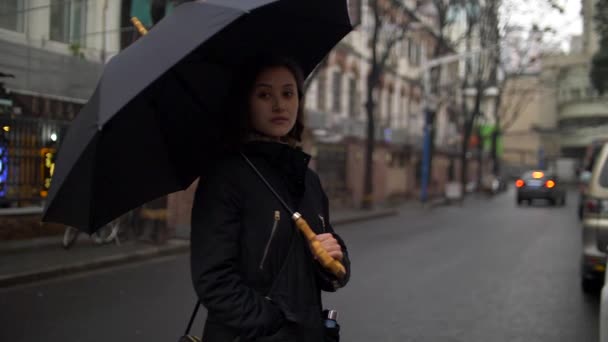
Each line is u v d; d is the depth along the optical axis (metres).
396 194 32.44
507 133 80.31
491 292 7.95
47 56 11.41
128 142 1.84
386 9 23.67
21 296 7.38
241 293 1.75
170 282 8.40
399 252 11.81
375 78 22.95
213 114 2.06
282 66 2.02
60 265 8.84
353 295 7.64
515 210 26.67
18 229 11.17
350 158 26.48
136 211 11.69
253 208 1.85
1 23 10.90
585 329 6.11
